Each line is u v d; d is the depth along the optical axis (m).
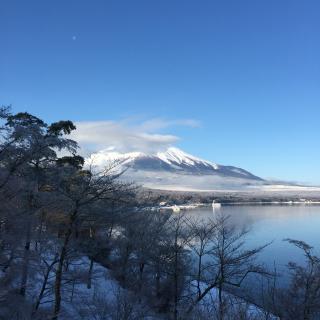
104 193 25.66
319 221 128.00
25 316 21.88
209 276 38.84
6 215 21.80
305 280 28.75
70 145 27.55
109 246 34.62
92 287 31.89
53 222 27.44
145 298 31.81
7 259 22.66
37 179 25.83
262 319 20.81
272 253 60.97
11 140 22.34
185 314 26.59
